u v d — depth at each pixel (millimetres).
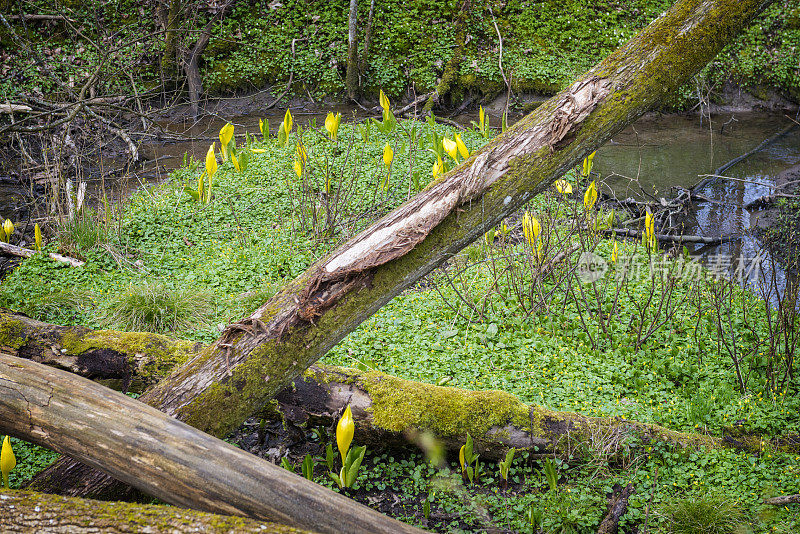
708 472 4047
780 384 5113
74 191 8266
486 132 5695
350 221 8047
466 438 4062
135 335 4648
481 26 16297
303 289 3430
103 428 2820
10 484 3992
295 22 16422
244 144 11906
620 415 4621
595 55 15977
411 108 14781
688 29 3490
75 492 3275
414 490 4129
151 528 2365
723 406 4809
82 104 9000
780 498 3658
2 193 9867
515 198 3502
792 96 15141
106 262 7215
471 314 6246
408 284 3535
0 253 7379
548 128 3471
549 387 5078
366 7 16672
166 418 2869
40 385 2955
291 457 4426
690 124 14375
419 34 16203
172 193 9188
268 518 2658
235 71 15148
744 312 6184
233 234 8094
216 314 6207
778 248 8180
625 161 11867
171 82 14539
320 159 10250
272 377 3416
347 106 15203
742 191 10500
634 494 3904
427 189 3492
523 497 3977
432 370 5273
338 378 4285
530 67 15359
